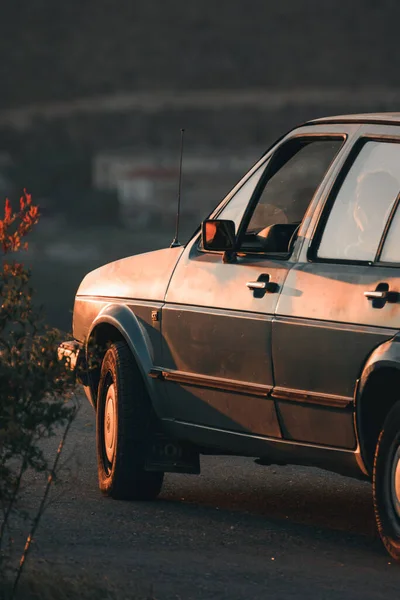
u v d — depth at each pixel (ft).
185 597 40.63
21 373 38.34
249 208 53.11
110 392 58.59
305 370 47.65
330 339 46.42
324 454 48.19
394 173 47.16
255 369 50.06
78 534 49.39
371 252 46.37
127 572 43.45
